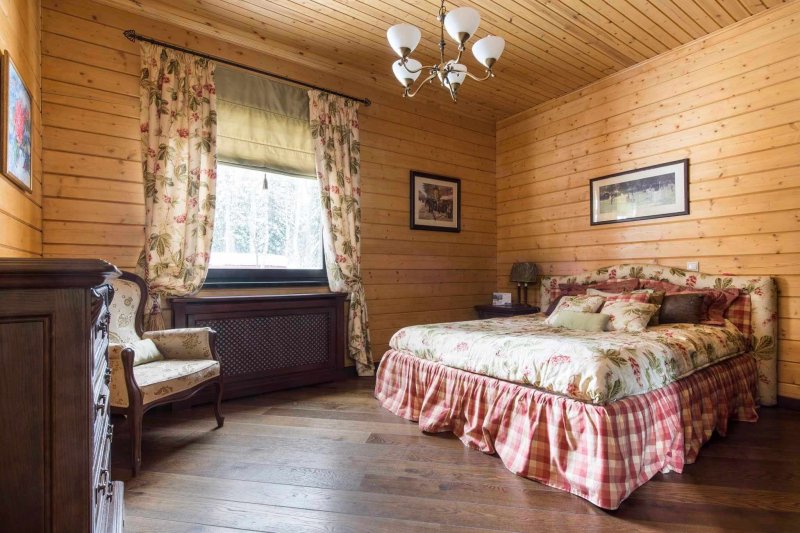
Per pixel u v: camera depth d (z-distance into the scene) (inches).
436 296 184.4
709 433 92.3
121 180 117.5
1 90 68.1
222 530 64.0
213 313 125.3
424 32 132.4
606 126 161.0
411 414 111.4
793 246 115.5
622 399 76.8
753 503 70.4
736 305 121.9
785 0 115.3
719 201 129.6
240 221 139.0
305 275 152.1
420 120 181.5
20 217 84.0
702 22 125.3
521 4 117.5
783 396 118.0
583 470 73.1
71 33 111.5
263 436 100.2
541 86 168.2
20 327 32.6
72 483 34.3
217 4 119.5
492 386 93.3
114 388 81.2
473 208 197.6
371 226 166.2
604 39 134.6
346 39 137.9
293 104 147.3
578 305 126.9
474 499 72.7
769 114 119.5
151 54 118.6
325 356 148.8
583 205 168.9
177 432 102.5
